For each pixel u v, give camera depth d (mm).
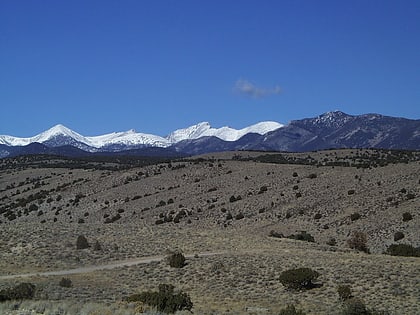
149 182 149375
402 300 40844
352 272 47812
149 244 67125
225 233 77688
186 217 117750
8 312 26984
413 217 90500
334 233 93000
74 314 27484
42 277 50688
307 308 39250
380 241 84938
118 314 28234
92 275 52344
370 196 107312
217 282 48375
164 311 34938
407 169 119938
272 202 116938
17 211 143625
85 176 173000
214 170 152125
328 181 124062
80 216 131875
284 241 72500
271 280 47875
